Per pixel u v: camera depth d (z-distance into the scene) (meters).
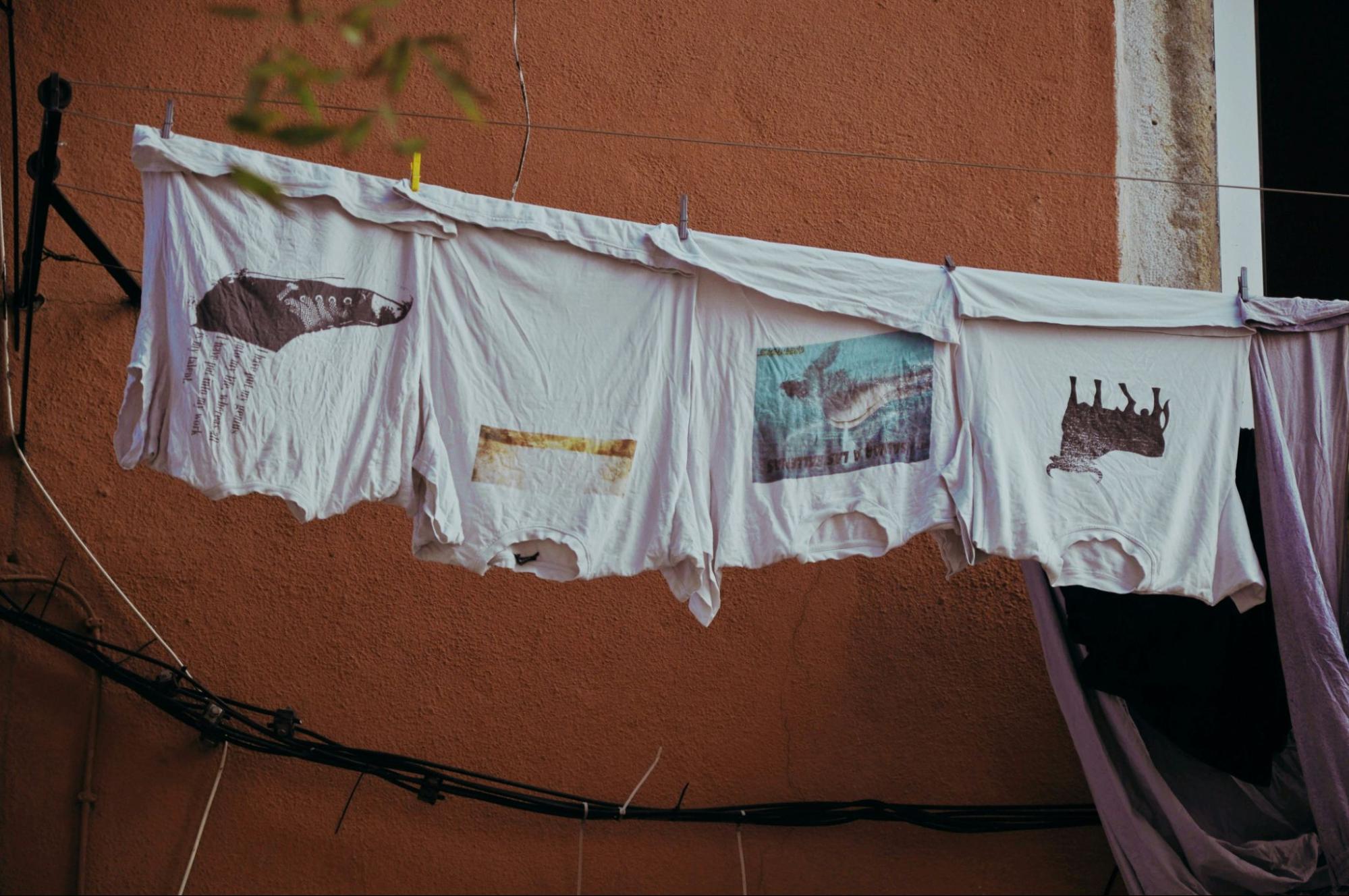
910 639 5.21
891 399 3.89
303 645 4.90
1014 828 5.05
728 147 5.48
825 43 5.68
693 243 3.84
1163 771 4.52
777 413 3.82
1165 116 5.96
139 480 4.94
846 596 5.22
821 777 5.04
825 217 5.46
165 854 4.68
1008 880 5.08
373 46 5.34
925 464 3.87
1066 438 3.98
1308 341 4.23
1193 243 5.81
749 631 5.14
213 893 4.68
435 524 3.48
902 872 5.04
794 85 5.61
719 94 5.54
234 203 3.52
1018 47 5.81
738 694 5.07
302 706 4.84
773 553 3.73
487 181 5.29
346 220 3.62
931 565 5.30
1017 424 3.96
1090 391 4.03
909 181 5.56
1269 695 4.28
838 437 3.83
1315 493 4.18
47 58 5.16
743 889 4.94
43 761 4.67
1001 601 5.30
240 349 3.44
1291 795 4.45
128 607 4.83
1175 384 4.10
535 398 3.67
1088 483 3.96
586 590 5.10
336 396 3.50
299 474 3.43
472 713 4.93
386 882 4.78
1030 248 5.57
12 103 4.80
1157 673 4.32
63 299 5.01
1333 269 6.00
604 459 3.68
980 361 3.97
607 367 3.74
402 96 5.32
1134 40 6.03
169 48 5.23
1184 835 4.35
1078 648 4.59
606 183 5.36
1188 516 4.02
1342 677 4.02
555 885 4.86
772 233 5.41
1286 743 4.46
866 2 5.75
